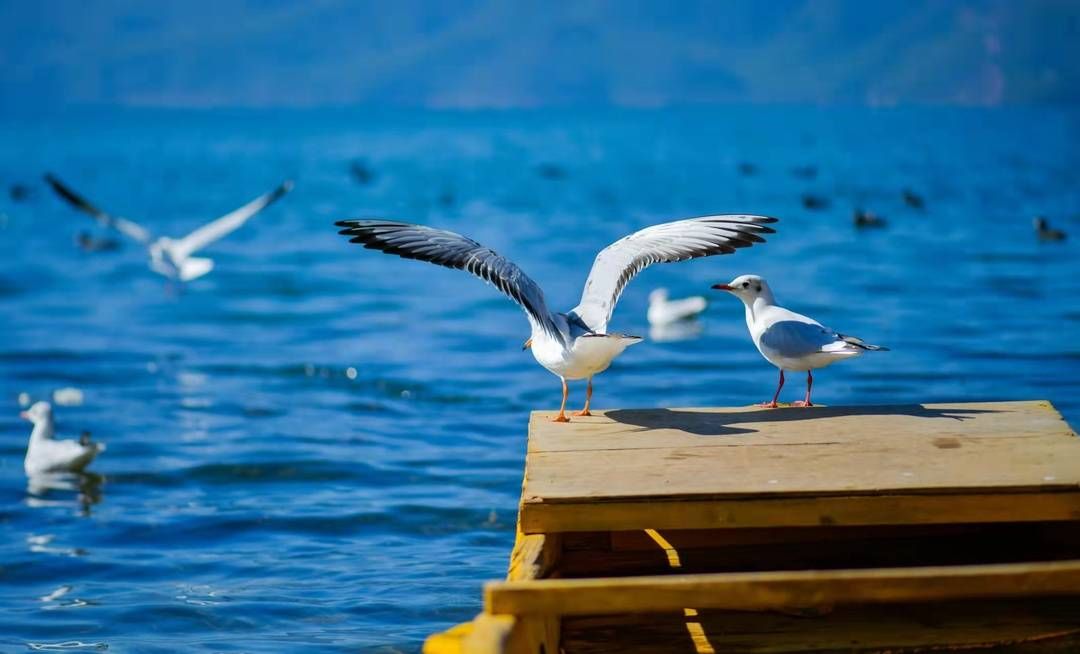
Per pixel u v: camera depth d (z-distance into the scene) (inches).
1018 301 866.1
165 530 425.1
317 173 2992.1
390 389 653.3
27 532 425.1
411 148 4308.6
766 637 241.8
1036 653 231.6
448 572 374.0
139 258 1370.6
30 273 1231.5
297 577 373.4
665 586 189.6
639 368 685.9
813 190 2119.8
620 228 1525.6
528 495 235.6
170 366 733.9
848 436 275.0
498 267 277.4
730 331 808.3
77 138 5703.7
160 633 329.1
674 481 242.5
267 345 797.2
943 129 5285.4
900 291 934.4
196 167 3358.8
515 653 184.9
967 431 276.2
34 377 708.0
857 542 278.8
